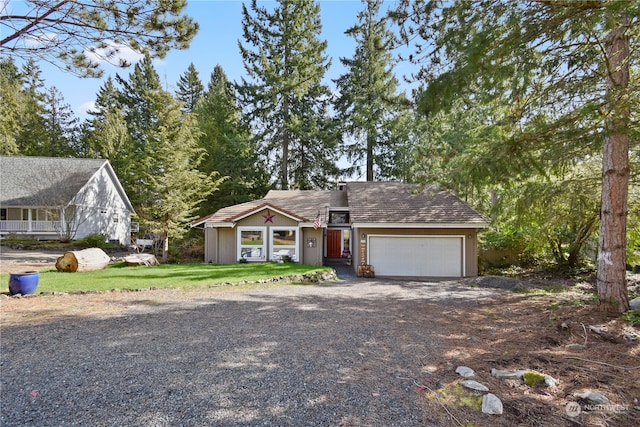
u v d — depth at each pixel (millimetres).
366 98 25109
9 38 5465
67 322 6270
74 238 22406
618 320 5766
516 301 8523
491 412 3152
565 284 11758
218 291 9469
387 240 14727
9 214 23250
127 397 3475
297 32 25625
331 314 7082
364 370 4180
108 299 8281
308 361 4465
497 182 6172
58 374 4023
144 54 6445
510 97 5508
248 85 26172
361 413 3184
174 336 5484
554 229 12891
